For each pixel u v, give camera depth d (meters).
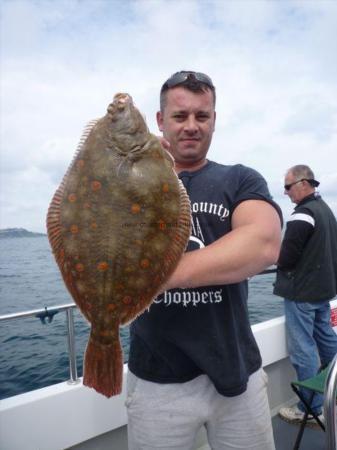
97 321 0.82
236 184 1.04
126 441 1.54
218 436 1.08
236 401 1.05
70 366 1.45
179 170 1.15
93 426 1.43
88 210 0.82
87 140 0.87
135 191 0.83
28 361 3.12
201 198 1.06
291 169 2.18
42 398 1.36
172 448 1.04
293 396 2.17
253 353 1.09
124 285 0.82
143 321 1.06
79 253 0.82
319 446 1.73
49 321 1.40
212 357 1.00
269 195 1.01
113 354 0.82
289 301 2.03
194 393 1.03
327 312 2.10
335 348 2.12
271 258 0.90
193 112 1.04
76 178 0.85
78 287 0.83
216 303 1.02
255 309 4.96
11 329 4.23
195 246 1.03
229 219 1.03
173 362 1.03
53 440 1.37
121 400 1.48
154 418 1.04
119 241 0.82
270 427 1.11
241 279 0.86
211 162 1.15
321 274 1.96
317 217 1.98
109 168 0.84
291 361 2.02
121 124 0.85
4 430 1.31
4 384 2.70
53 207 0.85
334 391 0.91
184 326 1.01
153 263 0.84
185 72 1.06
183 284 0.84
